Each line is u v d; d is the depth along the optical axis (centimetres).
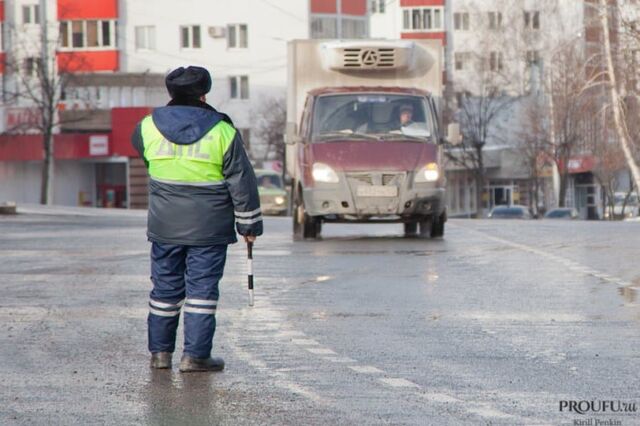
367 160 4859
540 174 16562
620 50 10475
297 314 2592
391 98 5100
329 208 4847
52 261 3884
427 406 1658
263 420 1578
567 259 3841
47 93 14400
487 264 3703
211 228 1945
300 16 17712
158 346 1964
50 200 15762
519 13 16500
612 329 2358
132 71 17625
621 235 4928
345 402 1688
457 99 16650
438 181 4891
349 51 5531
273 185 11888
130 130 15588
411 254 4100
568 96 14500
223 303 2780
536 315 2564
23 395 1745
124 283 3206
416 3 19125
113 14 17550
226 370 1942
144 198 15725
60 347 2166
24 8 17475
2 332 2345
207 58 17725
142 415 1611
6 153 15612
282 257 4003
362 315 2575
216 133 1953
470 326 2408
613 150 13700
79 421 1577
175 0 17700
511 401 1689
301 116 5534
